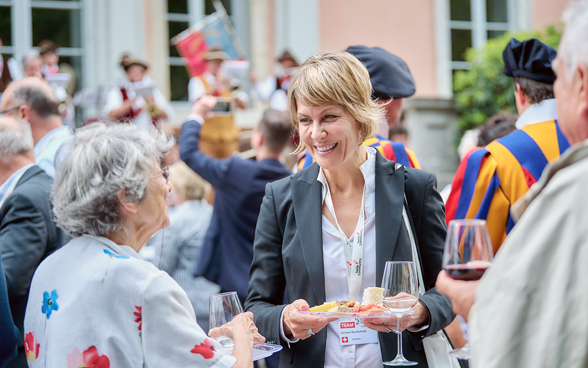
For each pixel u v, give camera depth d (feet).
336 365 6.41
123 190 5.45
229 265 12.45
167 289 5.22
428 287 6.68
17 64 25.08
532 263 3.28
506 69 8.42
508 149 7.85
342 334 6.43
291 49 29.30
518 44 8.10
